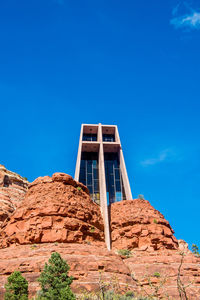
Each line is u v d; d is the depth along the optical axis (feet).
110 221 192.85
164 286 121.70
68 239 143.23
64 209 157.17
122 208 196.75
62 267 98.32
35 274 111.96
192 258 145.48
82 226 154.30
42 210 153.28
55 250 128.67
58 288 90.68
